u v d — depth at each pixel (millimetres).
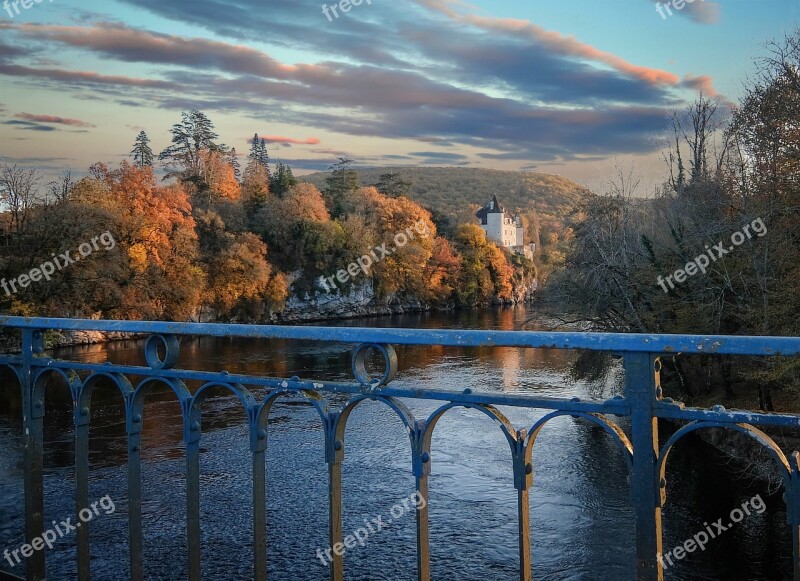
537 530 14039
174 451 19188
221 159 98562
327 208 101375
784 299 21078
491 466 18000
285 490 16344
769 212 22469
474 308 101938
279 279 76500
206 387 2969
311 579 12008
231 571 12258
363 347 2641
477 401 2424
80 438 3379
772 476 17438
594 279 28797
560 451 19922
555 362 35562
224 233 73188
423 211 102188
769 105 23453
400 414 2562
